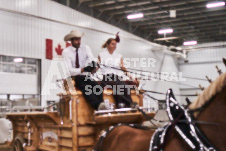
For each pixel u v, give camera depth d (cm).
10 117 689
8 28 1343
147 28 2397
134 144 335
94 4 1827
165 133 301
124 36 2138
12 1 1350
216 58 2873
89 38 1762
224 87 282
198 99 307
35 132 596
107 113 510
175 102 318
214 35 2627
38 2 1466
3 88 1394
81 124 485
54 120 525
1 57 1388
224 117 278
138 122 548
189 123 291
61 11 1591
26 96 1488
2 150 928
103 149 378
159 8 1897
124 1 1773
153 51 2536
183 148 285
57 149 528
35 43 1459
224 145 275
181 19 2119
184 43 2517
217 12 1975
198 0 1741
